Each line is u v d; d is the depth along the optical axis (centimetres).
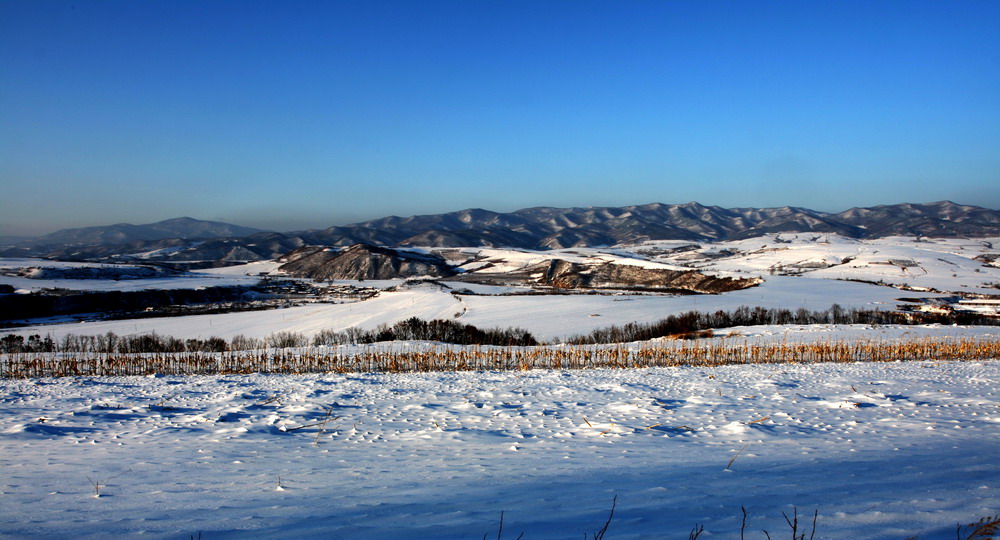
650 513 718
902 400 1912
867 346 3872
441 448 1260
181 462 1127
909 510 720
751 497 802
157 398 2112
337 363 3562
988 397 1994
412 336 5250
